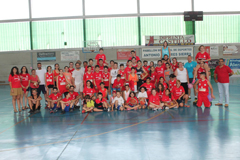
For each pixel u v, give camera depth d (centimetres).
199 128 504
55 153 375
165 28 2223
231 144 395
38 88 923
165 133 473
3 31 2242
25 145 420
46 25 2219
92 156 358
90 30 2212
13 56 2269
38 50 2239
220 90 805
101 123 583
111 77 976
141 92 813
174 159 338
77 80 941
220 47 2256
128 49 2233
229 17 2238
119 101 779
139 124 560
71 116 690
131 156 354
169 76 892
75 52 2242
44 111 796
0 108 888
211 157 341
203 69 879
